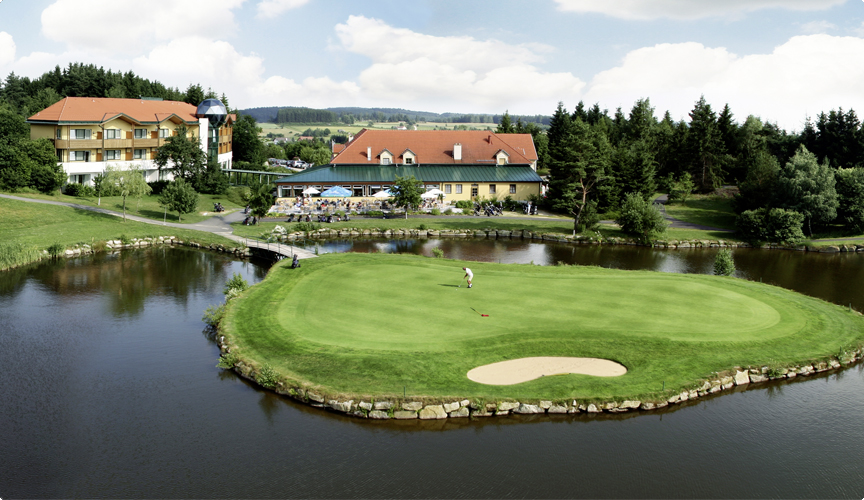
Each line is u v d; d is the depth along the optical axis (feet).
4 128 303.68
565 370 104.12
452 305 134.10
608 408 94.12
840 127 365.20
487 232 266.98
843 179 287.69
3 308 148.36
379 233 261.24
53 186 284.00
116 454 82.69
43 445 84.89
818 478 78.43
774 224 260.21
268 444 85.10
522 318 125.08
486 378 100.37
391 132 351.87
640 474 78.59
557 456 82.43
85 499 73.31
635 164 319.88
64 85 517.55
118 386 103.81
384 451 83.51
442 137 355.77
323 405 94.84
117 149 318.86
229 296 146.41
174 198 261.85
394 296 141.38
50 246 207.82
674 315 129.80
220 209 296.51
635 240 260.01
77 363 113.91
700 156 371.35
